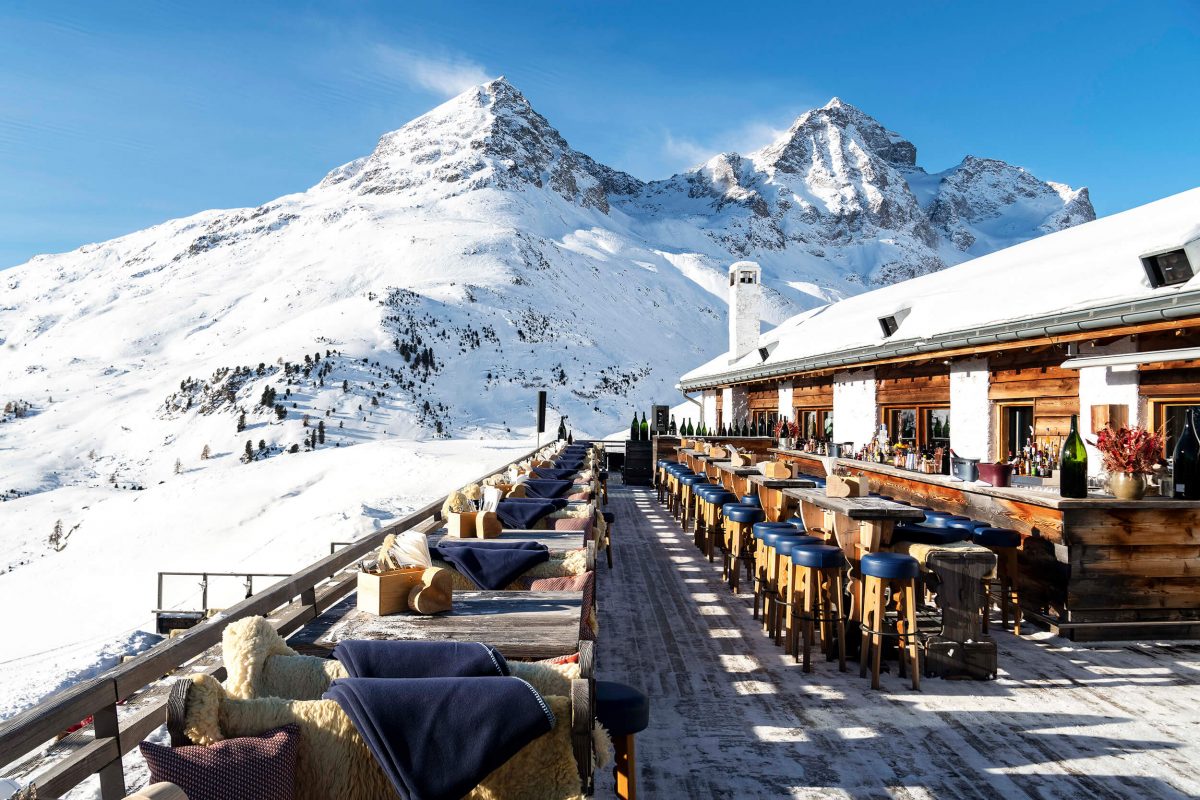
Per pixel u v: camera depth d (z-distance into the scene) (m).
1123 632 5.00
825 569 4.60
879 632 4.18
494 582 3.53
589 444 18.08
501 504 5.17
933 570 4.45
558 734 1.73
